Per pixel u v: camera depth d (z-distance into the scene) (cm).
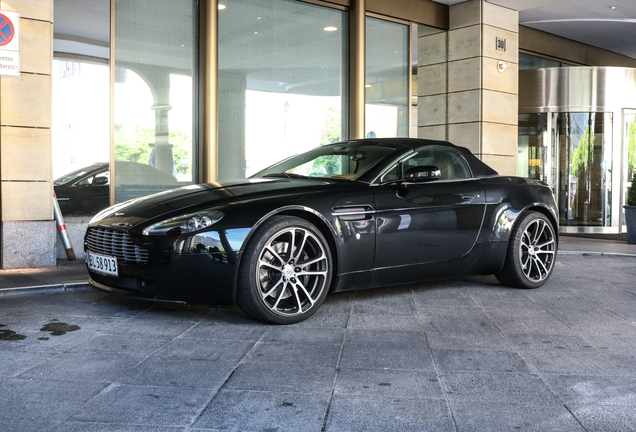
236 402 227
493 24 959
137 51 684
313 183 404
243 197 365
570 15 1065
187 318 369
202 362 279
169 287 346
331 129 853
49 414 213
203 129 722
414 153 445
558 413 220
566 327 358
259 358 286
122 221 365
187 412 216
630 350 308
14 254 556
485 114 949
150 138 696
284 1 800
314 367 273
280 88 800
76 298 433
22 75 557
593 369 275
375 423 209
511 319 378
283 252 366
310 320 370
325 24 845
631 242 888
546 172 1084
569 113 1070
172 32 708
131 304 411
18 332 332
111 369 267
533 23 1119
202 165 725
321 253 374
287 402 228
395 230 408
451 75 980
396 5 907
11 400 227
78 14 652
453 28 974
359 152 449
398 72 930
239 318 371
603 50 1357
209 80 720
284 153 805
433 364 280
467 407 225
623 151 1078
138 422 207
